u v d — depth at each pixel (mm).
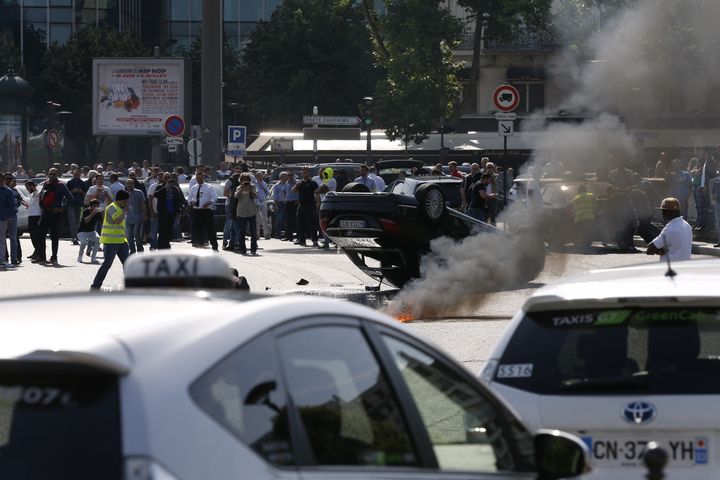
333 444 12320
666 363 19828
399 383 13883
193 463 10477
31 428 10469
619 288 20750
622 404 19438
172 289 13414
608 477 19375
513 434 15766
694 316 20219
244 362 11633
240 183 107812
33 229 97438
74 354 10344
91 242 98188
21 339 11070
